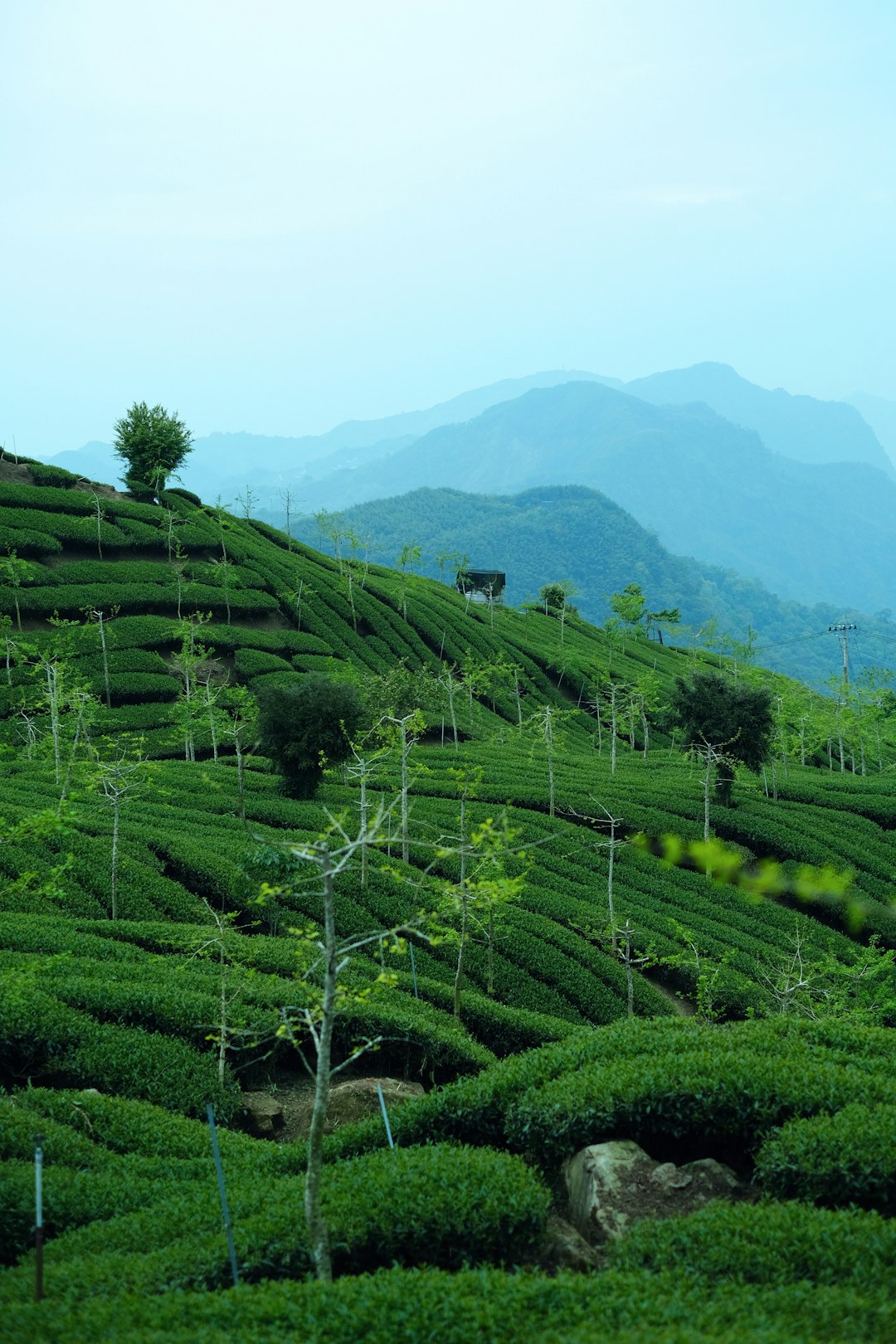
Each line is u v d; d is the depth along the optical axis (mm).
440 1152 18266
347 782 54688
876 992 38812
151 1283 15016
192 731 62000
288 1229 16062
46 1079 24406
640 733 90062
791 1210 15820
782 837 54938
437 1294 13648
